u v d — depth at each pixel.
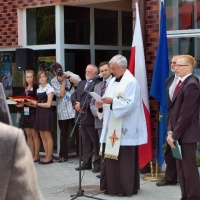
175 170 8.02
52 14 10.81
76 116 9.34
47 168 9.88
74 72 10.99
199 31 8.70
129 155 7.38
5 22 11.38
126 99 7.18
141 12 9.06
